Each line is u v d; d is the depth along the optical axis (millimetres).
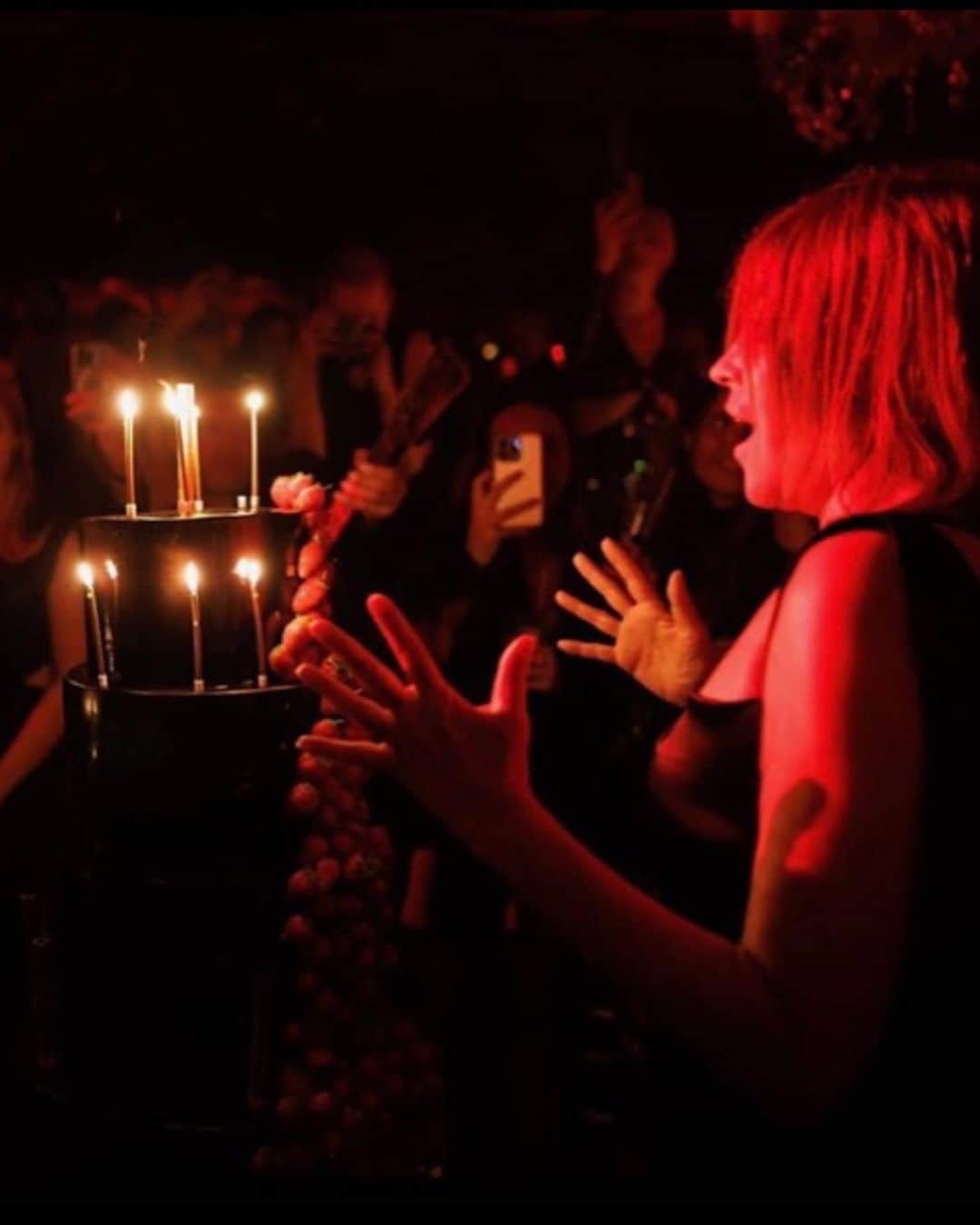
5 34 3686
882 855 1054
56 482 2795
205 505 2693
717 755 1193
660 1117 1267
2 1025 2184
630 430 3145
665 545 3096
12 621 2836
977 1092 1108
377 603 1101
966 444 1186
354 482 2646
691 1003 1053
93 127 3699
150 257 3303
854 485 1204
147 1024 1317
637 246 3381
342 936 1379
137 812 1276
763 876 1065
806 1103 1049
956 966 1085
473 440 3123
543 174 4883
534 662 2836
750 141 4949
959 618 1101
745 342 1250
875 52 3963
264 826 1284
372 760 1107
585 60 4836
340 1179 1384
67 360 2830
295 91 4066
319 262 4133
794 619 1115
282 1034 1352
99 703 1275
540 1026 2617
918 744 1074
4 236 3320
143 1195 1347
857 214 1201
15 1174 1404
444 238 4738
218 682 1303
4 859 2553
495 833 1093
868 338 1187
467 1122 2529
